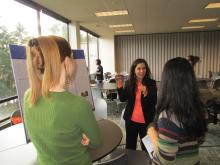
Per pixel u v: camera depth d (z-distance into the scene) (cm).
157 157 104
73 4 488
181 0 477
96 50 1101
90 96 209
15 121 239
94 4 491
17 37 416
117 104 539
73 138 90
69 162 92
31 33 469
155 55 1102
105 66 1127
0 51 369
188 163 102
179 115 98
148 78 244
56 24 614
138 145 297
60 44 93
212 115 418
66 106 88
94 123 96
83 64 207
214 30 1026
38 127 90
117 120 488
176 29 955
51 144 89
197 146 105
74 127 89
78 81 192
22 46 145
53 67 90
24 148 155
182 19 704
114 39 1116
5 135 184
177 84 102
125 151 187
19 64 138
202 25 849
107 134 165
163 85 107
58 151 89
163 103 105
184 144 101
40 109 90
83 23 743
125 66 1137
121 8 536
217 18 695
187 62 107
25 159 137
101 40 1120
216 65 1052
